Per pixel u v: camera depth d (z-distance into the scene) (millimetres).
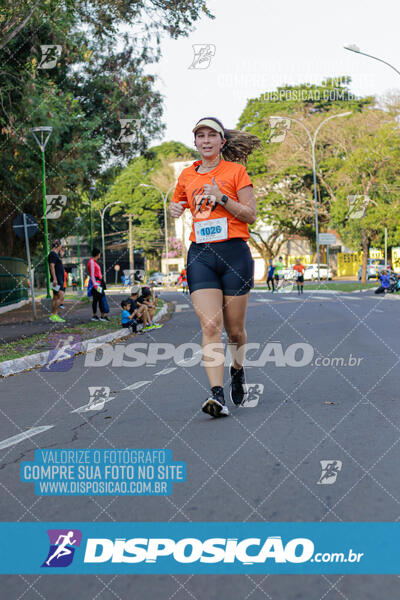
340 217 43188
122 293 40031
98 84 21859
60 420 5289
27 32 15523
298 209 53594
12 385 7699
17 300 25703
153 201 72750
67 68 20750
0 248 27547
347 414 4961
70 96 21469
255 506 3059
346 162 42750
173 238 76125
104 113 23484
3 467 3908
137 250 75875
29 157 22156
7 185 21375
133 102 22094
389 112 45469
